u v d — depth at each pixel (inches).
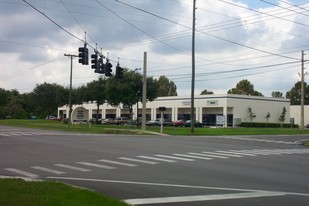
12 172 514.6
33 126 2219.5
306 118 3895.2
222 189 414.9
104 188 409.7
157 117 3609.7
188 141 1194.0
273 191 409.7
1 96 5142.7
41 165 585.6
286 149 1003.3
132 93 2566.4
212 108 3176.7
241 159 716.7
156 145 983.0
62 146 901.2
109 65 1314.0
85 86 3385.8
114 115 4087.1
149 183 443.2
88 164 603.8
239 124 3097.9
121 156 716.0
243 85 5009.8
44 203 291.7
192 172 535.5
